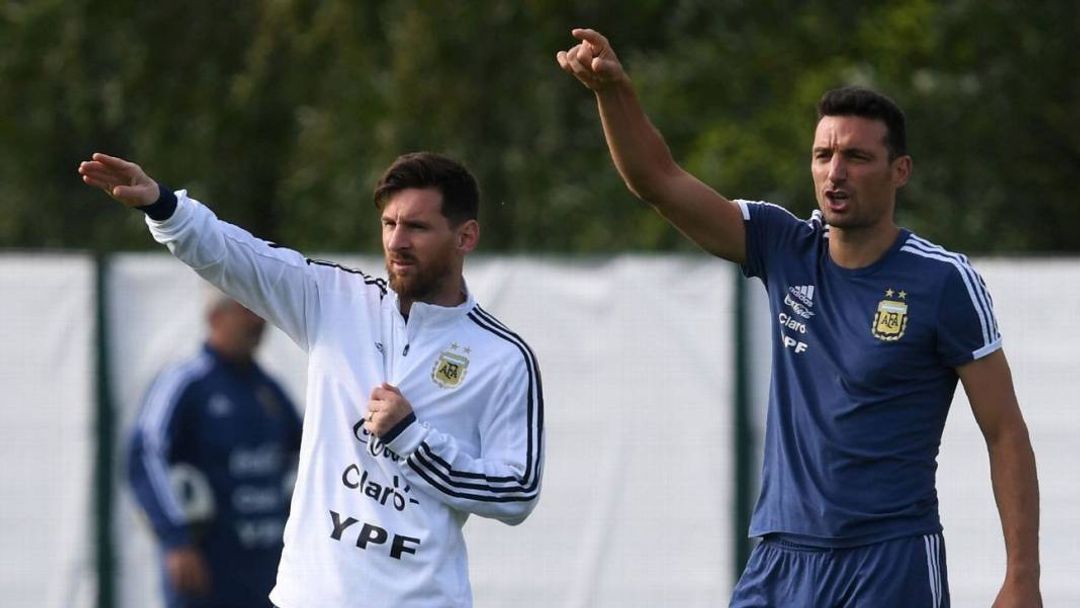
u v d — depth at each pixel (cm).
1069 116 4600
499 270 2755
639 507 2742
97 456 2745
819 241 1755
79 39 5188
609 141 1753
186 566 2522
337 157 4747
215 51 5275
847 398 1703
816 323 1728
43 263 2748
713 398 2739
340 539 1605
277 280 1661
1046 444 2659
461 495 1591
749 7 4684
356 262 2772
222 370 2559
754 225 1789
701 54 4578
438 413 1634
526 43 4659
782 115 4362
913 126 4409
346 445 1627
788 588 1748
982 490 2652
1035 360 2661
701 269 2742
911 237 1719
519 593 2744
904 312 1684
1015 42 4544
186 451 2536
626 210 4475
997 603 1703
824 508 1712
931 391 1706
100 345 2745
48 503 2748
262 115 5222
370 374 1642
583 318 2752
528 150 4628
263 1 5097
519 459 1630
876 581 1695
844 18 4638
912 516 1705
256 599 2556
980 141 4484
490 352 1658
